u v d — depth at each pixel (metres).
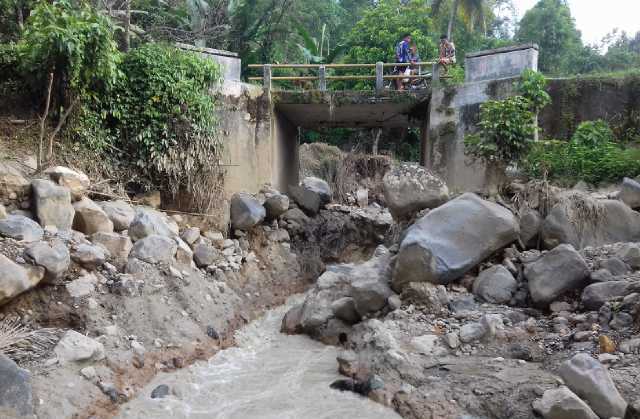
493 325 5.88
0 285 5.22
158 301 6.78
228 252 9.45
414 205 7.76
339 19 26.31
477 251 6.84
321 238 12.24
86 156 8.67
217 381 6.07
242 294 8.84
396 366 5.62
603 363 4.95
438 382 5.29
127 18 11.72
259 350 7.14
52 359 5.05
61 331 5.58
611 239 7.20
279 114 13.02
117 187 8.93
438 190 7.72
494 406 4.79
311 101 12.20
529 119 9.43
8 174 6.71
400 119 14.36
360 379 5.81
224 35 17.66
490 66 11.16
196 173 9.80
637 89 10.53
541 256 6.74
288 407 5.43
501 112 9.28
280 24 18.86
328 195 13.74
